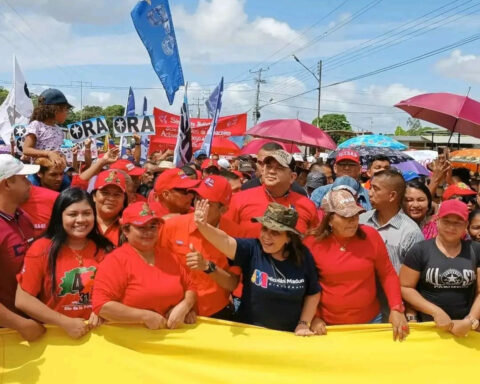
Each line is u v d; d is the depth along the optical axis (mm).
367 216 4656
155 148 13109
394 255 4332
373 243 3785
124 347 3398
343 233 3645
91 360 3326
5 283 3400
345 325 3639
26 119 8555
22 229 3789
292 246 3537
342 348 3559
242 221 4684
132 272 3355
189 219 3928
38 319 3227
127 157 10211
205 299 3834
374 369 3559
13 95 8523
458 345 3662
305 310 3656
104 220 4277
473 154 13773
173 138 13172
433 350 3623
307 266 3611
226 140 15234
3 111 8625
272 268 3541
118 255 3375
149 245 3381
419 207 4934
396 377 3562
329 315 3750
